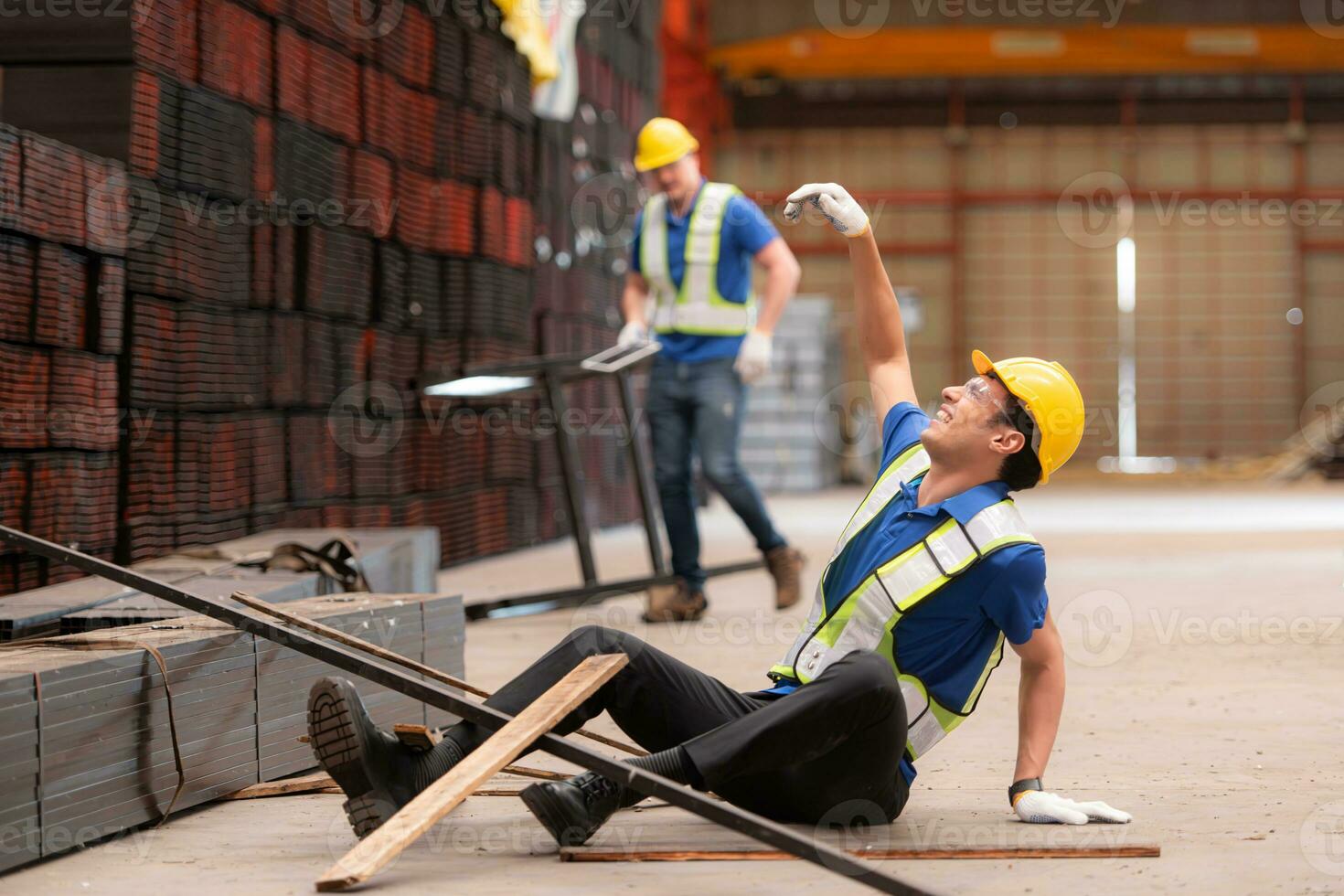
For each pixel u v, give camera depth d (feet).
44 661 17.79
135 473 36.09
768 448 147.33
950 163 184.14
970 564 17.31
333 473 48.52
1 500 30.30
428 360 57.31
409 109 55.06
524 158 67.46
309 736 16.90
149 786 18.85
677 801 15.06
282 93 43.45
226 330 40.57
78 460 33.04
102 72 35.45
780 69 179.93
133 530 35.50
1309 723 27.25
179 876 16.66
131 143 35.37
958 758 24.16
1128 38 176.04
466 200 60.23
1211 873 16.72
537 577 56.85
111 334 34.24
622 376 43.29
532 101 69.21
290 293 44.47
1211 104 181.88
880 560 17.78
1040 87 183.11
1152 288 184.03
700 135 177.47
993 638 18.17
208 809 20.21
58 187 31.68
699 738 16.84
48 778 17.11
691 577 43.27
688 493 43.19
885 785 17.67
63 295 32.32
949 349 184.85
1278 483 163.32
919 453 18.58
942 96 183.42
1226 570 59.00
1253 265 182.70
